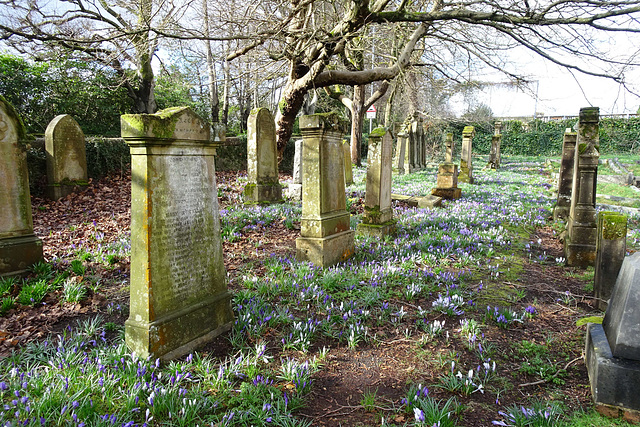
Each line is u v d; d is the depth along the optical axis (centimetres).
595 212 614
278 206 1004
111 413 256
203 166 371
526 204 1199
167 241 333
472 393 297
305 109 1930
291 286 492
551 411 267
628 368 259
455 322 419
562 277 573
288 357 343
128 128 303
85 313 426
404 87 1772
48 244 698
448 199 1269
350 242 655
